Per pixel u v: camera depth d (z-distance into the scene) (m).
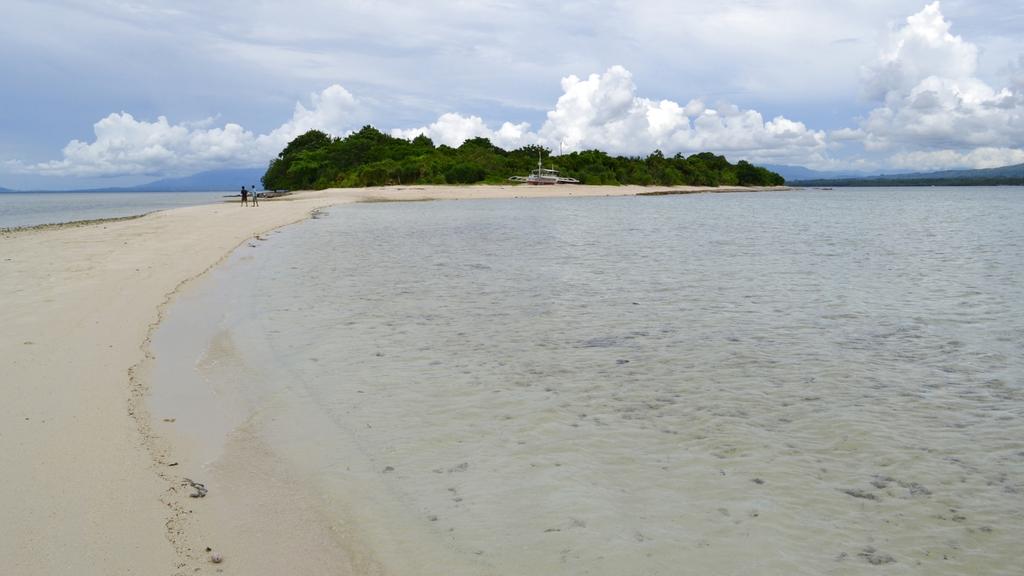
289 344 10.71
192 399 8.05
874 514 5.40
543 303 14.25
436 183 103.19
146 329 11.38
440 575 4.52
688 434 7.07
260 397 8.18
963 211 58.94
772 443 6.84
